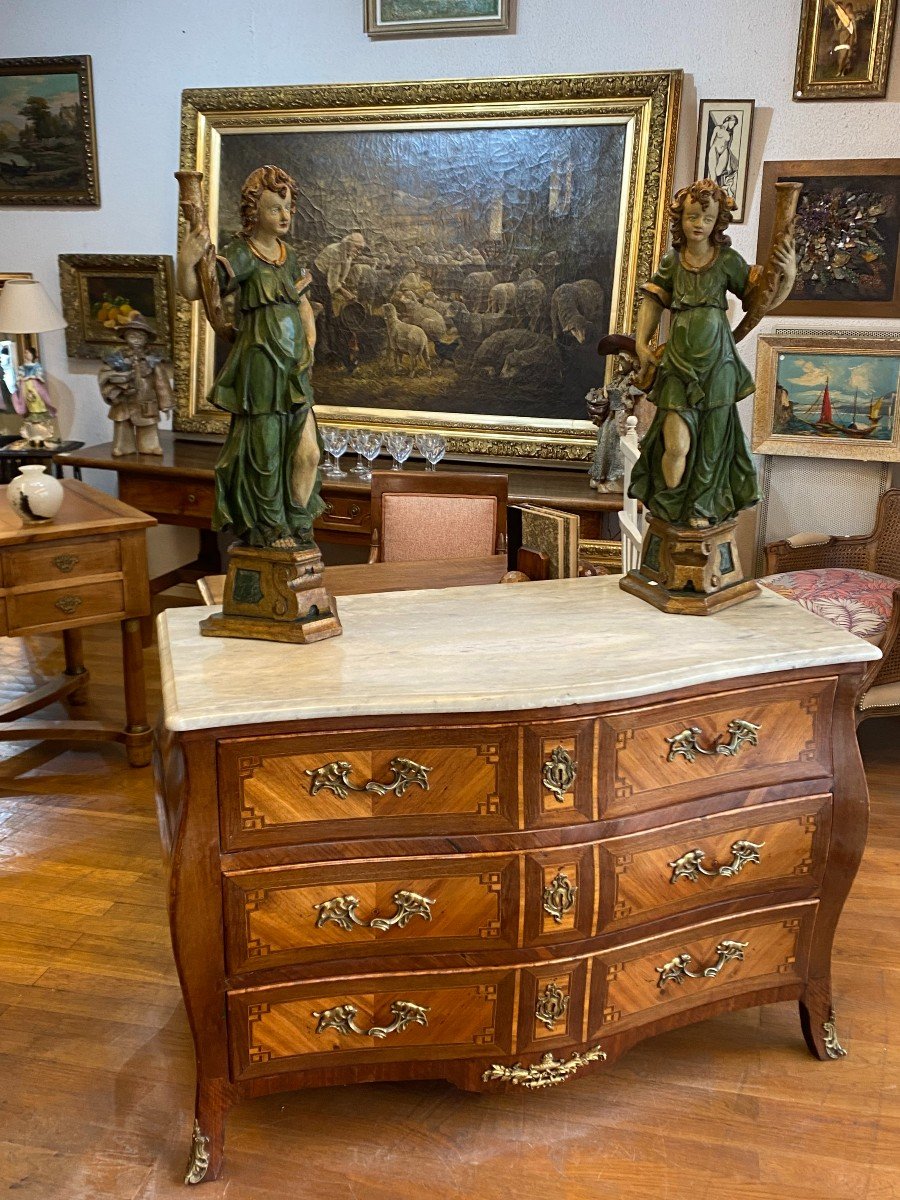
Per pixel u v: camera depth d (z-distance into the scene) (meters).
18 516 3.29
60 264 4.96
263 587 1.95
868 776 3.50
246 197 1.74
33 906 2.74
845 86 3.84
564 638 1.97
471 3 4.17
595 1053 2.00
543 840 1.84
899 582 3.81
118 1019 2.33
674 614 2.10
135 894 2.79
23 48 4.81
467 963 1.90
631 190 4.11
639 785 1.87
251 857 1.77
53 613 3.21
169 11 4.56
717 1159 1.97
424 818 1.81
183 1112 2.07
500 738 1.77
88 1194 1.89
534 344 4.40
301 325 1.82
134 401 4.49
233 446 1.88
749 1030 2.33
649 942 1.98
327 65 4.45
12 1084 2.14
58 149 4.85
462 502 3.28
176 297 4.83
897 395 3.94
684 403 1.96
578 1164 1.96
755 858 2.00
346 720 1.73
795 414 4.08
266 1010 1.86
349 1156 1.98
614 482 3.95
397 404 4.66
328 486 4.12
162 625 2.06
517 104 4.19
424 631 2.02
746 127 3.99
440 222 4.40
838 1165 1.96
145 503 4.47
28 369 4.84
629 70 4.09
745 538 4.32
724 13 3.95
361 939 1.85
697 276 1.91
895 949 2.57
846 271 4.00
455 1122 2.06
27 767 3.54
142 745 3.52
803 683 1.95
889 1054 2.24
